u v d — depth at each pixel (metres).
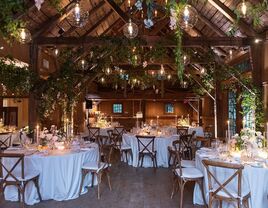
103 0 7.58
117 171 6.41
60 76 6.79
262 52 6.59
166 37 6.83
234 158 4.01
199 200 4.24
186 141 6.74
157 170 6.51
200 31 8.95
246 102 6.63
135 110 15.99
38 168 4.39
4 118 10.52
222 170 3.72
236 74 6.93
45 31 6.74
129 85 14.67
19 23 4.35
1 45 5.61
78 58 7.11
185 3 3.24
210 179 3.52
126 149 7.18
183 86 12.04
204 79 9.29
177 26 3.51
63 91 7.21
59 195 4.46
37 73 6.71
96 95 13.62
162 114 16.00
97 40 6.82
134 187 5.14
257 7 4.08
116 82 12.55
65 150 4.88
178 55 3.92
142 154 6.77
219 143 4.94
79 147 5.14
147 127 8.48
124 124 15.73
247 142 4.19
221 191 3.47
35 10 5.89
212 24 7.70
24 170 4.34
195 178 4.11
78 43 6.82
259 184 3.48
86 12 3.78
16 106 11.20
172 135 7.41
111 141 7.59
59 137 5.27
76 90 8.84
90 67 9.26
